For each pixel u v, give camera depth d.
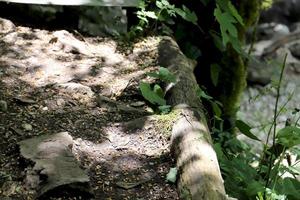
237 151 3.92
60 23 4.36
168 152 2.94
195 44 4.60
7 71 3.61
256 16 4.72
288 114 7.05
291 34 9.09
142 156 2.92
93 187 2.65
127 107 3.40
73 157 2.75
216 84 4.46
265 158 3.49
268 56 8.56
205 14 4.54
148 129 3.12
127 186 2.68
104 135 3.08
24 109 3.25
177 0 4.61
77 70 3.75
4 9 4.29
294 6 10.19
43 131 3.05
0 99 3.31
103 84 3.64
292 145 2.88
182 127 2.93
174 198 2.60
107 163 2.85
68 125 3.15
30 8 4.28
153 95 3.31
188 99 3.26
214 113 3.98
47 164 2.64
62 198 2.53
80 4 4.29
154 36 4.31
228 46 4.55
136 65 3.88
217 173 2.54
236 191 2.81
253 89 7.88
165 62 3.80
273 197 2.65
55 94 3.44
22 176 2.64
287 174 3.44
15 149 2.84
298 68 8.37
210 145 2.78
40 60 3.80
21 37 4.08
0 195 2.54
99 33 4.36
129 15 4.59
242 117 6.98
